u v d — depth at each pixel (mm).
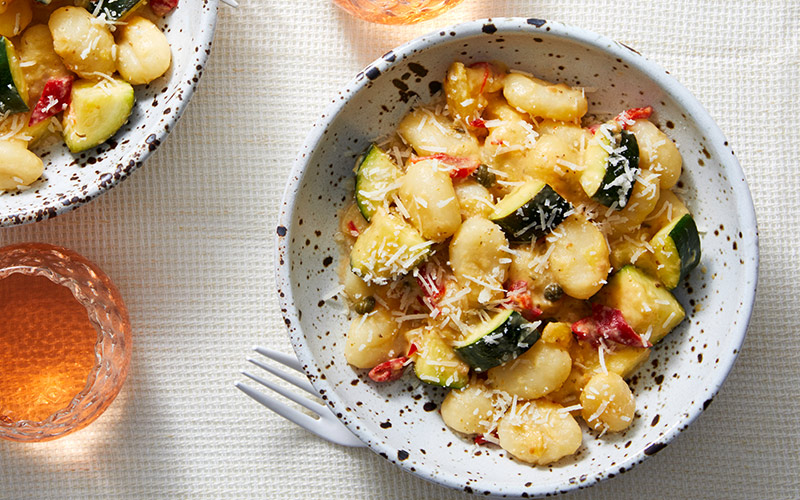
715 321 722
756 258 703
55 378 789
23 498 791
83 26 738
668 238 714
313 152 708
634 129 719
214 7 720
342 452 788
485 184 729
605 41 702
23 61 744
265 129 779
